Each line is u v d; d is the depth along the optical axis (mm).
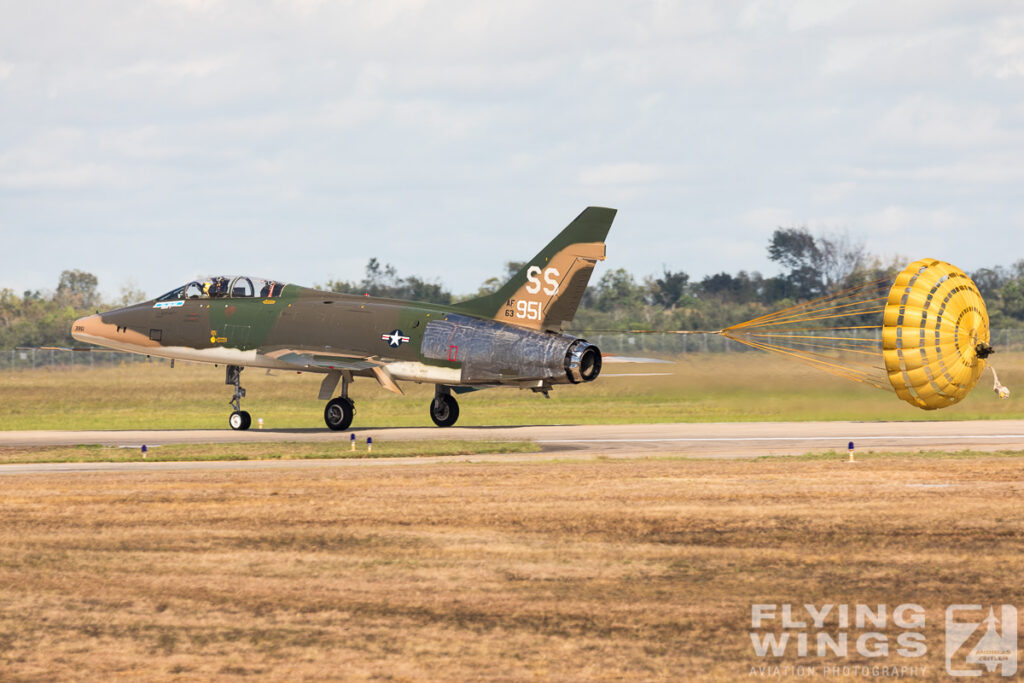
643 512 55656
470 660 36438
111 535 51875
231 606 41562
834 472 68375
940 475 66438
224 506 58375
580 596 42250
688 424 110812
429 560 47125
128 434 103000
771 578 44219
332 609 41156
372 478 67625
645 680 34938
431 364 102312
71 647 37844
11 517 56156
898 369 97812
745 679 35062
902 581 43688
